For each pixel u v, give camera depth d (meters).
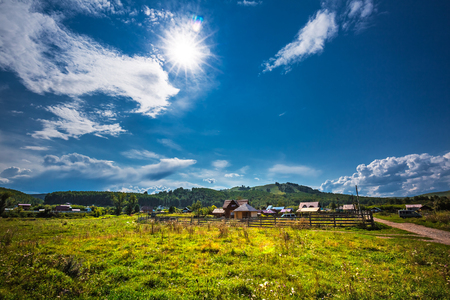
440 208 58.94
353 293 7.19
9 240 15.73
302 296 7.32
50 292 7.40
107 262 11.41
